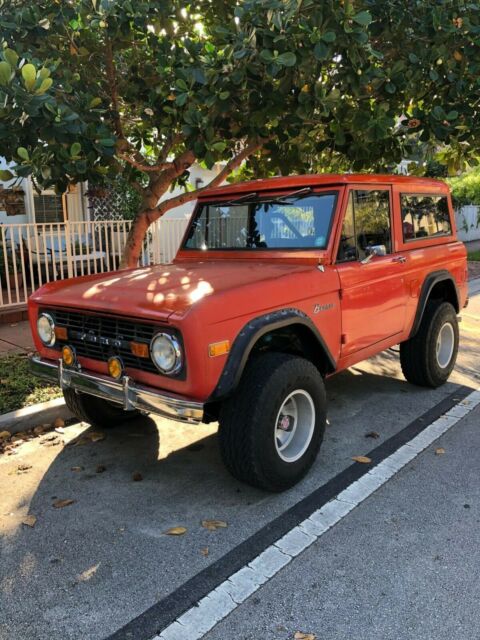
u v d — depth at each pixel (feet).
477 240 80.89
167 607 8.73
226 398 10.78
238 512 11.49
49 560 9.95
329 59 16.14
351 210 14.20
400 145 21.36
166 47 18.07
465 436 15.17
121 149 21.03
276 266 13.75
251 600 8.85
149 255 34.01
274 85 16.37
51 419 16.22
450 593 8.93
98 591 9.12
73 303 12.19
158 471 13.43
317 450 12.79
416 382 18.85
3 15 16.31
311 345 13.21
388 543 10.30
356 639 7.98
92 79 19.39
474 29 16.93
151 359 10.87
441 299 19.35
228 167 21.88
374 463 13.60
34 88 13.11
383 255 14.40
